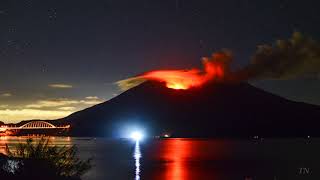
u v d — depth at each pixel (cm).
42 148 1870
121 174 5928
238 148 18075
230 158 10719
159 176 5828
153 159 10344
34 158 1800
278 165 7900
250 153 13488
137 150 16525
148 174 6106
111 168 7175
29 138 1891
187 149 17500
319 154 12438
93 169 6750
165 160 10006
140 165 8112
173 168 7481
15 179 1628
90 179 4641
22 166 1750
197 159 10338
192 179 5403
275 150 15612
